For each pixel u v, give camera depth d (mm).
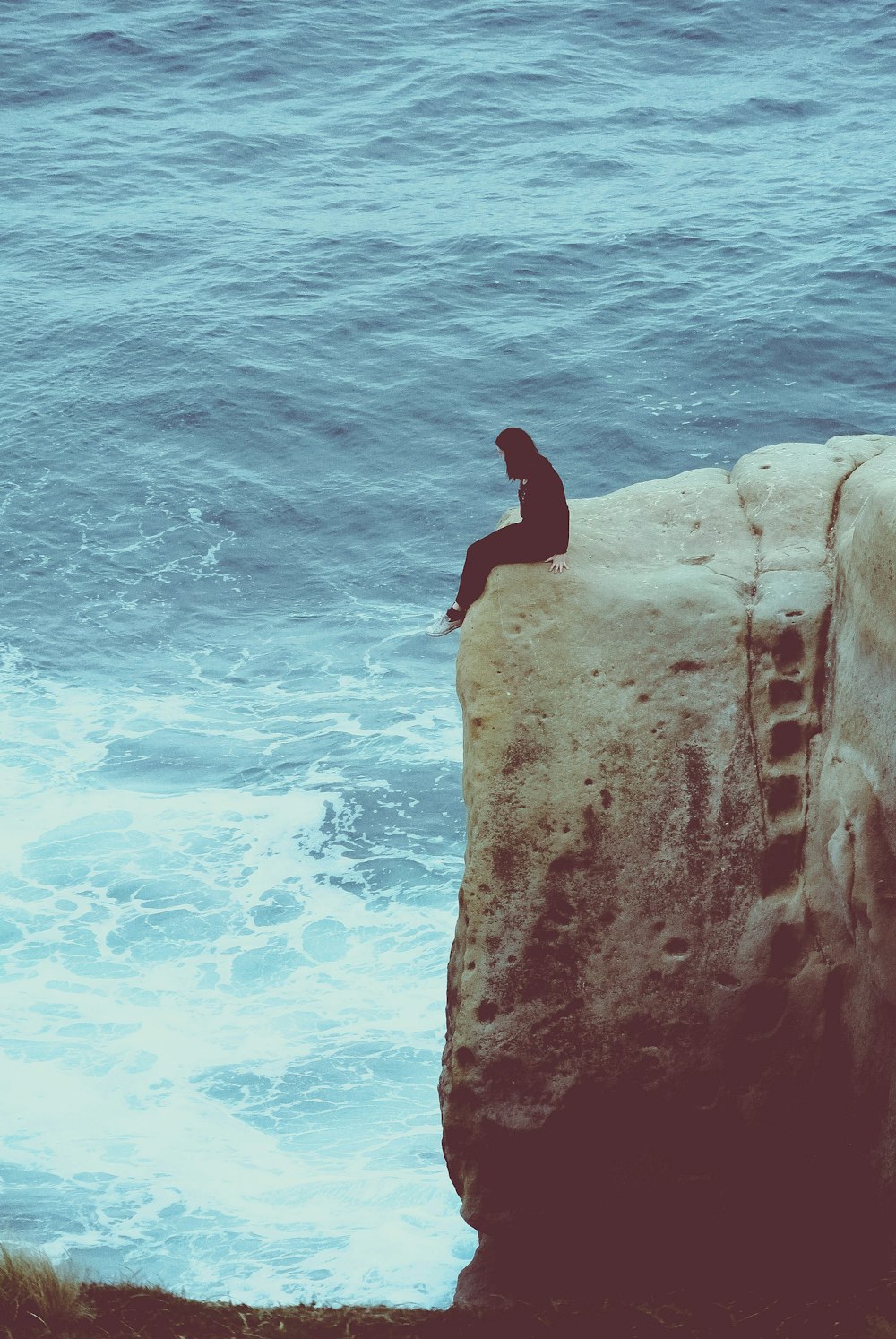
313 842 22844
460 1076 9211
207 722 26359
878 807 8062
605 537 9562
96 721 26359
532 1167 9305
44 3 61688
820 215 45531
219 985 19672
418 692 27328
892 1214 8500
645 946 8992
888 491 7973
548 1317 8469
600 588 9078
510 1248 9438
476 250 44000
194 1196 16047
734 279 41719
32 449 35656
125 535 32688
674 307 40406
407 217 46656
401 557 31953
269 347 39531
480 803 9062
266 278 43031
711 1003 8969
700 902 8953
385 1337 8180
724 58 58688
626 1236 9430
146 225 46438
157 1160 16625
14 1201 15891
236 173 50094
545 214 46500
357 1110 17438
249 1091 17766
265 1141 16953
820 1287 8711
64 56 57750
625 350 38594
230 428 36500
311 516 33406
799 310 39500
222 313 41125
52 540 32406
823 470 9688
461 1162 9500
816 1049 9000
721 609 8953
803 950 8914
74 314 41281
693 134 52750
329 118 54000
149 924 20828
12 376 38562
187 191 48875
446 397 37281
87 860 22250
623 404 36344
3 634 29109
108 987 19578
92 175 49812
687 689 8945
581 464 34531
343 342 39781
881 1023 8398
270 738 25844
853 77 57062
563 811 8977
